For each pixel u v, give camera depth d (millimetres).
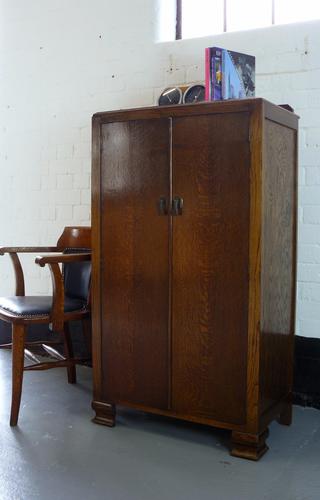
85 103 3434
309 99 2715
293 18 2883
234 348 2197
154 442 2357
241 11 3023
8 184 3797
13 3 3680
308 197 2729
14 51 3699
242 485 1993
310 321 2752
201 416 2291
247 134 2119
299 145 2742
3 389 3006
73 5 3436
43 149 3625
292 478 2045
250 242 2137
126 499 1900
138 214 2385
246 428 2191
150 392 2406
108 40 3320
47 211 3646
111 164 2441
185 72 3078
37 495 1919
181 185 2271
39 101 3617
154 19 3166
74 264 3051
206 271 2238
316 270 2725
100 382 2531
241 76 2480
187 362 2307
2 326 3828
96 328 2527
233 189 2160
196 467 2133
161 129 2303
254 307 2143
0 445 2303
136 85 3244
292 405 2727
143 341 2408
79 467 2125
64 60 3494
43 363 2668
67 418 2611
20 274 3041
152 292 2371
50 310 2604
